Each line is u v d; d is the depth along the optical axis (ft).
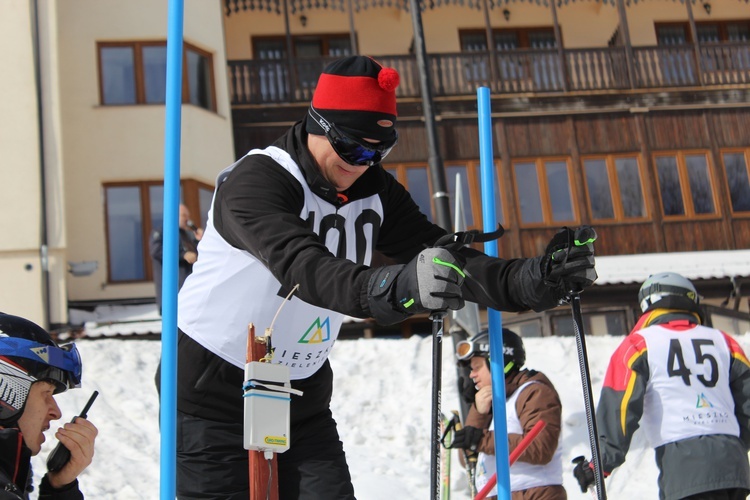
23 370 9.71
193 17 74.28
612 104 82.69
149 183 69.97
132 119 70.64
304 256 8.98
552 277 9.12
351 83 10.02
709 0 91.61
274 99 79.56
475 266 9.75
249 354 9.73
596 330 70.64
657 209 80.94
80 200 68.74
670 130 83.10
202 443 11.16
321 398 11.68
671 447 16.66
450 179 79.10
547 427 17.49
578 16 90.12
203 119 71.92
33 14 64.44
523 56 83.10
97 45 71.77
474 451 18.22
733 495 16.74
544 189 80.23
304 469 11.28
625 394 16.70
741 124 84.07
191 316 11.12
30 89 63.41
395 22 87.92
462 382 20.16
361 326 68.44
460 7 88.48
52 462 10.40
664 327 17.30
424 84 54.95
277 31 86.48
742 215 81.97
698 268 74.79
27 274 60.95
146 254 68.74
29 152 62.59
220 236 10.79
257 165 10.16
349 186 10.80
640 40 90.38
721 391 16.87
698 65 84.58
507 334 18.43
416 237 11.69
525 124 81.41
